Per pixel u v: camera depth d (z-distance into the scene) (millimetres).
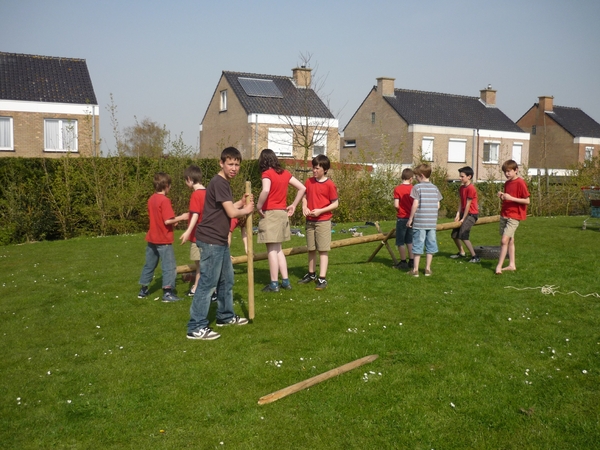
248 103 31812
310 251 7652
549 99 45250
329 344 5152
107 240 13180
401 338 5305
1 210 14258
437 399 4039
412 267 8875
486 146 38719
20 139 25906
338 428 3650
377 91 38719
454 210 21688
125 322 5988
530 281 7758
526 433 3582
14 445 3449
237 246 11594
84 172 15141
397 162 20938
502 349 5012
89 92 27469
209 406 3928
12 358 4902
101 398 4062
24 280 8375
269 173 6973
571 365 4633
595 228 14727
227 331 5574
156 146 17188
